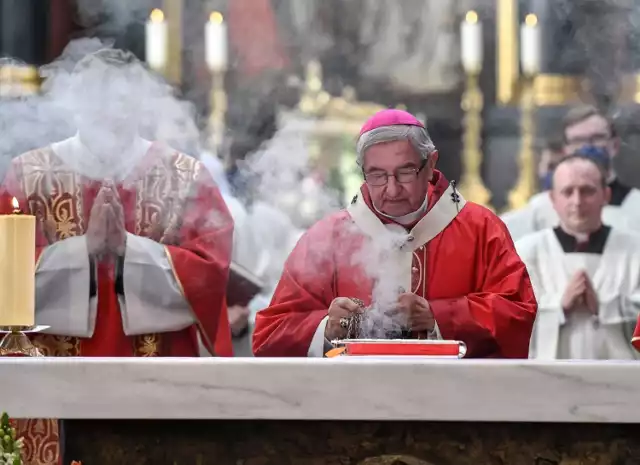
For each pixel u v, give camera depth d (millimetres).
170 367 10414
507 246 14219
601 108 31766
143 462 10914
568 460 10664
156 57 30875
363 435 10750
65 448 10945
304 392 10320
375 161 13797
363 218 14352
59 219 16016
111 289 15273
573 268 21766
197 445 10883
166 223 16047
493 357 13438
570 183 21938
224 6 33094
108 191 15375
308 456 10781
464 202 14633
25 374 10492
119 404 10438
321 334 13266
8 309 11758
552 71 32250
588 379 10227
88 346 15234
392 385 10305
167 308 15219
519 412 10273
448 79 33188
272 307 14000
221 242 15852
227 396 10359
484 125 32594
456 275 14203
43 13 32562
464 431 10703
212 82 32750
